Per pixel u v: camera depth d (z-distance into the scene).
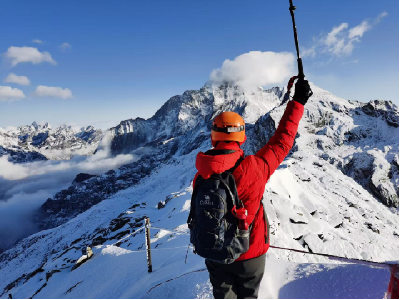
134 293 3.89
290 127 2.11
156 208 33.28
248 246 1.91
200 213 1.91
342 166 77.62
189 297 3.00
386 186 59.81
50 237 103.94
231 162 1.97
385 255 14.35
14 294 8.71
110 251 7.68
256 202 2.00
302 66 2.21
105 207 142.25
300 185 21.22
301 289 2.62
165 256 6.50
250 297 2.13
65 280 6.86
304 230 12.95
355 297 2.32
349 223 17.31
